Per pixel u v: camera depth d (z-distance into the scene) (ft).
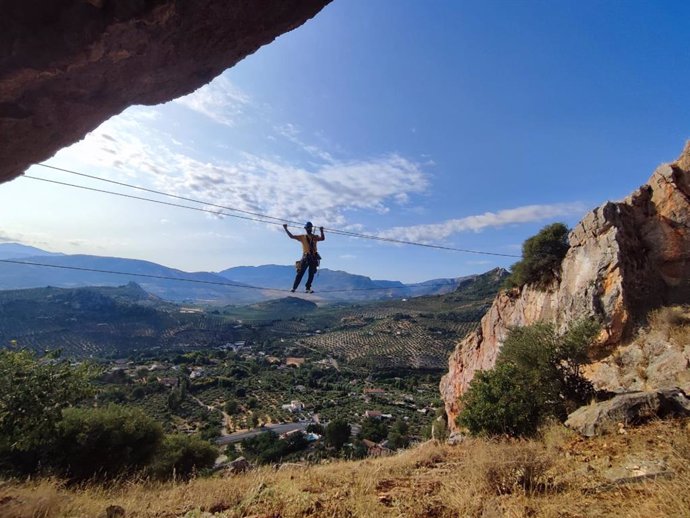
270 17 22.79
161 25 19.40
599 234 60.08
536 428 31.96
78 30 17.22
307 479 24.76
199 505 21.43
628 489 17.04
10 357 39.06
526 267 73.20
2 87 17.98
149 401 262.47
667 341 42.96
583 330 37.50
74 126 22.80
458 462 27.22
